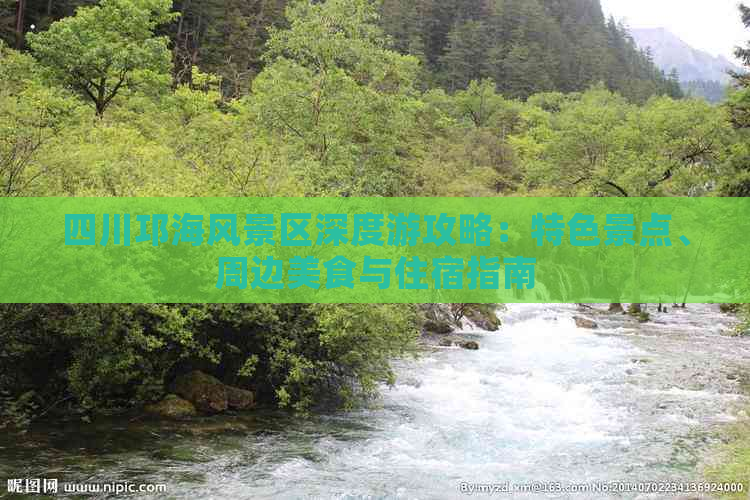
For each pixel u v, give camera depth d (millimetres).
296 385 14266
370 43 28016
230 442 11344
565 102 90125
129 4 27219
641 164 38656
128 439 11008
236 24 54688
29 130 12320
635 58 167625
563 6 164000
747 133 35281
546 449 11891
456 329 27422
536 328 30516
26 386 12102
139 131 21203
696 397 16125
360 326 13555
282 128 26984
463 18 117125
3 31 37781
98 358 11648
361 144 29484
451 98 81500
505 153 54688
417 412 14203
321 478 9906
